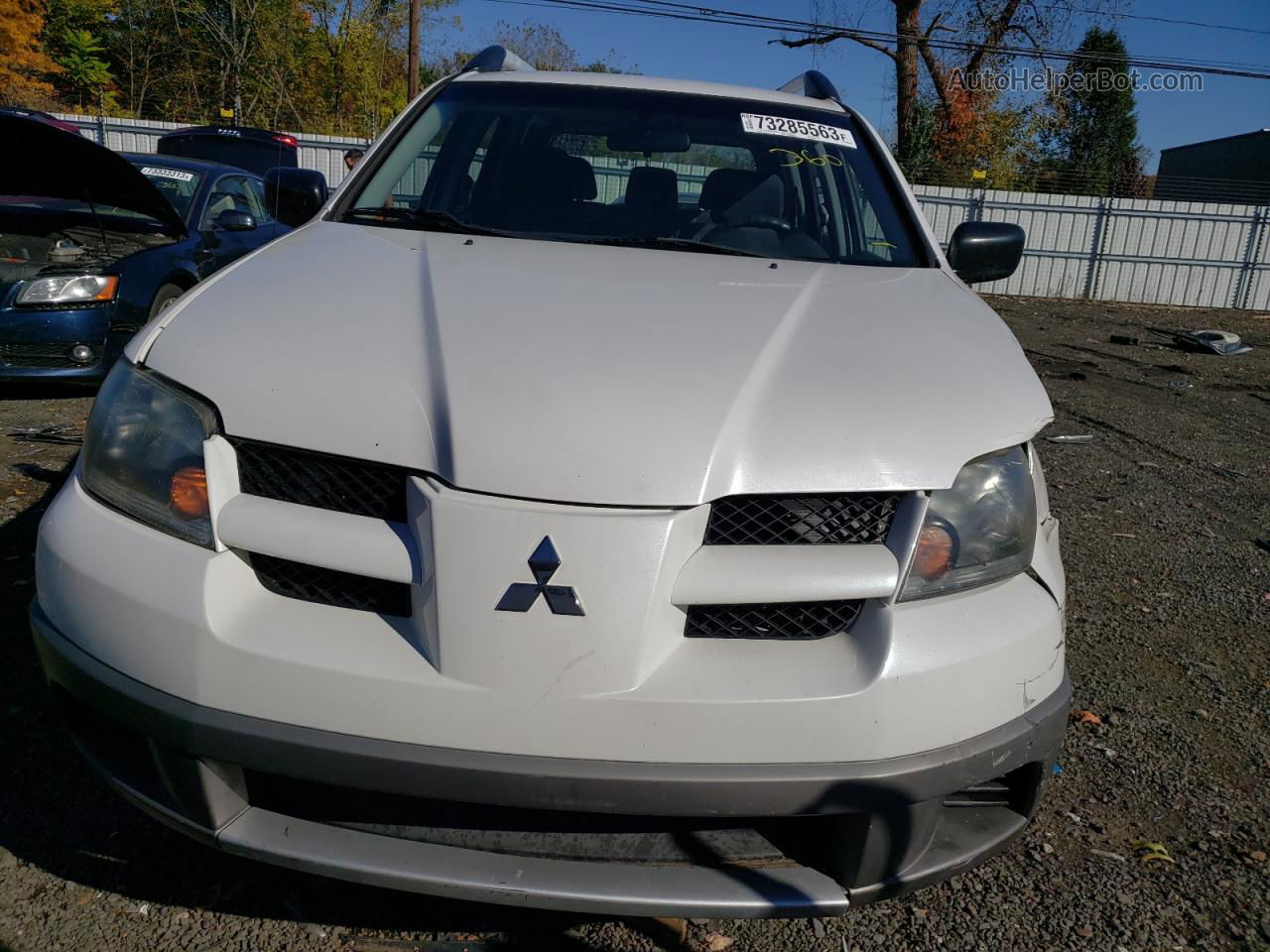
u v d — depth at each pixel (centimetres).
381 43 3148
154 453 171
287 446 164
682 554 155
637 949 193
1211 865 229
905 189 299
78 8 3103
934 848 169
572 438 157
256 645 156
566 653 150
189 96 3319
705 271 236
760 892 158
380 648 155
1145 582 412
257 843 161
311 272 212
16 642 289
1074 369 1074
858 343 196
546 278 214
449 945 190
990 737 165
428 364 174
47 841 211
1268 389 1002
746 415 168
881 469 165
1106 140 3164
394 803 163
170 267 633
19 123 512
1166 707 304
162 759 163
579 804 152
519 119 304
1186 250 2131
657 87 320
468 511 151
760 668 157
